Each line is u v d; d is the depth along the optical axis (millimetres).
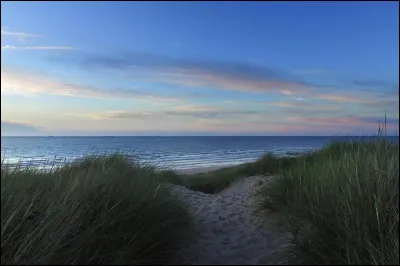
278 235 4984
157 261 3928
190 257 4188
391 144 5797
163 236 4379
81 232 3990
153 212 4738
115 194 4773
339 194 4559
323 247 3934
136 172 7434
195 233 5113
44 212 4254
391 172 4621
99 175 5465
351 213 4047
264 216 6008
